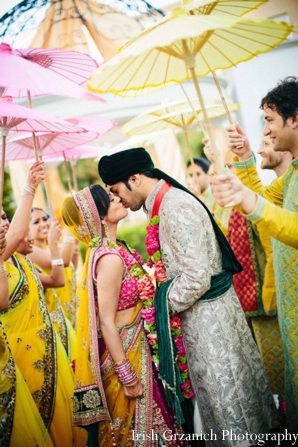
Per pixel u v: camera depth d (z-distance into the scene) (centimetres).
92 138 339
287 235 187
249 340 241
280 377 316
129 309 235
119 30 379
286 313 234
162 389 237
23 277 271
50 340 274
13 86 211
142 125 323
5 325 262
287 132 223
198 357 228
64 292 407
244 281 317
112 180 238
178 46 174
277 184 265
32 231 404
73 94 237
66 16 366
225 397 223
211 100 372
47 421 263
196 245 218
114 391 229
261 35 192
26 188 262
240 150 265
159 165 621
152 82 213
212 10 214
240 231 318
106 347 232
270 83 534
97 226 237
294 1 464
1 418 222
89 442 231
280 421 244
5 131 228
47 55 273
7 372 228
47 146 342
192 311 229
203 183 499
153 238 236
